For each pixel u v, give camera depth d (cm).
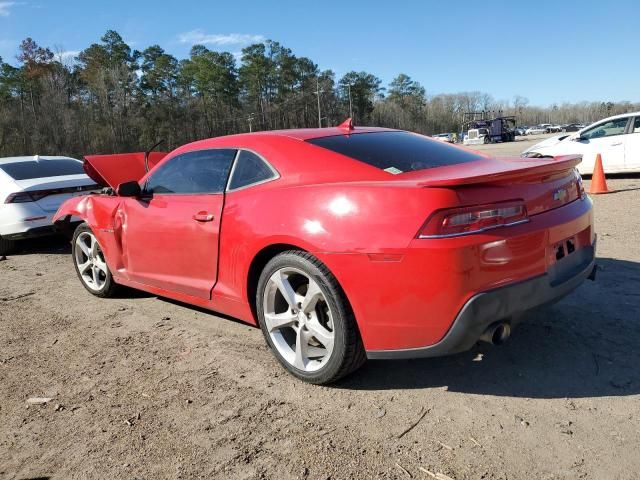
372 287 263
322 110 10569
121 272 457
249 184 336
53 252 775
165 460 244
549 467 222
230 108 9712
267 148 336
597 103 16175
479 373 308
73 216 547
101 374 340
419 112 13650
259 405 288
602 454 228
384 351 271
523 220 269
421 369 318
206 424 273
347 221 271
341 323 279
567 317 378
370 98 12431
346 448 245
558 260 290
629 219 725
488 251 253
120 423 279
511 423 256
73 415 291
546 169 278
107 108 8031
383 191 265
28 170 762
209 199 357
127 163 511
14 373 350
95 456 251
